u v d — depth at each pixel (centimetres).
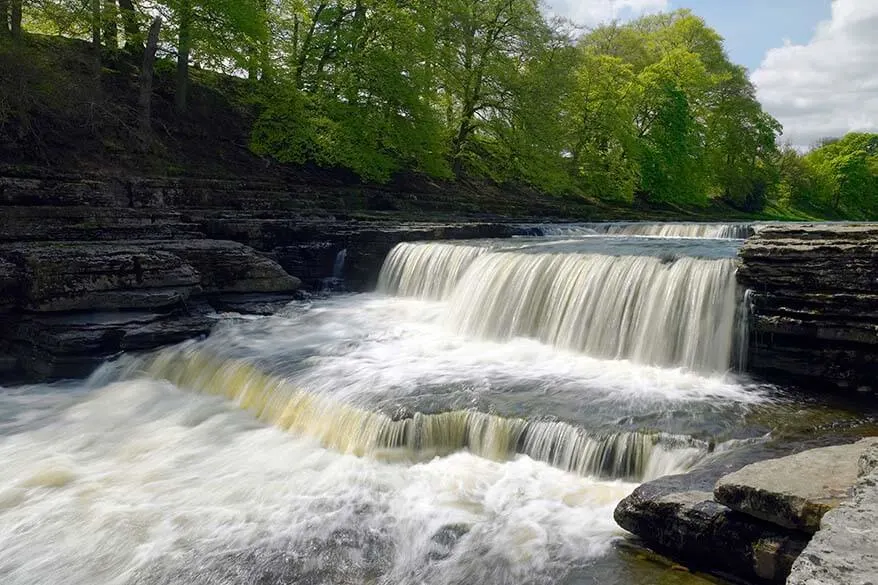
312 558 617
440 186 3269
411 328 1397
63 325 1248
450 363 1109
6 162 1817
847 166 6288
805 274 964
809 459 567
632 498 599
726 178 4994
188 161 2309
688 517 551
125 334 1257
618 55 4556
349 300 1681
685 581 534
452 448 834
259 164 2534
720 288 1047
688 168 4228
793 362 980
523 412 838
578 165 3878
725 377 1012
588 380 996
